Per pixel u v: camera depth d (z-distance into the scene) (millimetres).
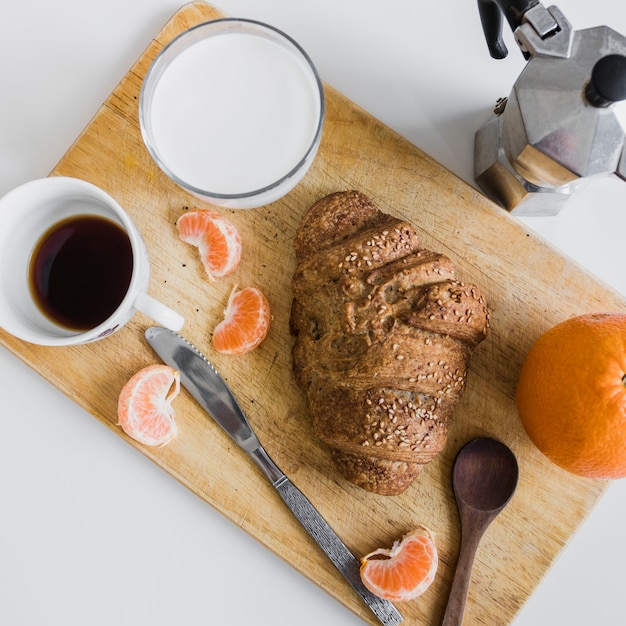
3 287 454
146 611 529
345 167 515
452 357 461
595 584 527
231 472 504
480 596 502
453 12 531
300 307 487
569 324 468
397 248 461
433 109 530
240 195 459
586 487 504
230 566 527
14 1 528
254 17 529
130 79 511
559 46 429
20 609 528
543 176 462
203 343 510
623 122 428
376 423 458
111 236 474
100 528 528
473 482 500
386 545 503
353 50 530
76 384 504
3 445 527
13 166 527
